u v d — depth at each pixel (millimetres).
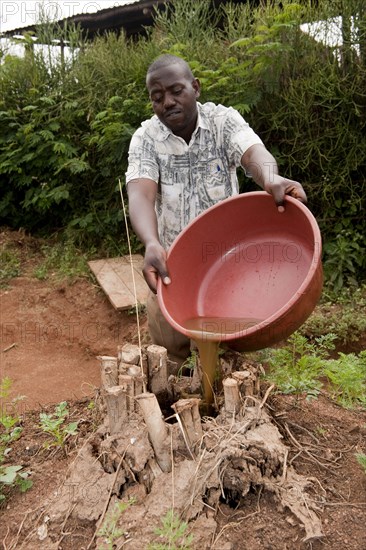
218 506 2340
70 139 7707
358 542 2217
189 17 7340
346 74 5910
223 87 6328
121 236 7547
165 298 2705
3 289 6855
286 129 6078
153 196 3137
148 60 7125
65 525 2354
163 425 2443
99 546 2188
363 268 6137
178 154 3166
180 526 2148
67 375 5391
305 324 5172
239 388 2607
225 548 2174
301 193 2680
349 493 2477
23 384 5219
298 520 2275
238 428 2453
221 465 2346
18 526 2457
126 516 2266
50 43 8445
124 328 5848
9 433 3193
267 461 2395
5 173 8102
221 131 3145
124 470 2400
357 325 5160
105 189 7684
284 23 5906
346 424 2977
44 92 8016
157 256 2738
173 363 3240
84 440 2904
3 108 8055
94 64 7805
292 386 3197
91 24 10461
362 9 5855
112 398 2461
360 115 5832
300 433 2855
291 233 2828
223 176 3246
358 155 5938
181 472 2369
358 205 6113
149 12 9602
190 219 3283
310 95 5910
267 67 6125
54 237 8078
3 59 8812
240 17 6730
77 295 6500
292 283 2736
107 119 6949
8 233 8172
